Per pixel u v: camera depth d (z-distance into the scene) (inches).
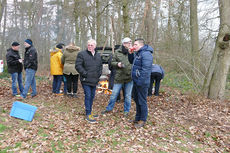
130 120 185.3
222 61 292.0
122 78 193.0
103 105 233.6
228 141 157.0
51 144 132.8
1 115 168.4
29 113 168.1
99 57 185.0
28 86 231.5
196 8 419.8
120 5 532.7
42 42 645.3
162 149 138.8
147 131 166.2
